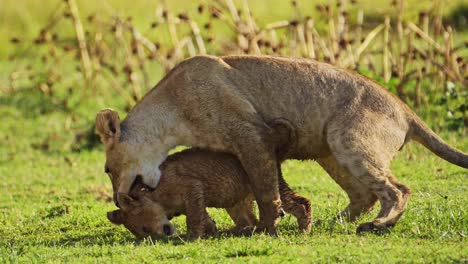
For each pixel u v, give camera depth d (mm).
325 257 10039
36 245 12008
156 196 11875
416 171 15633
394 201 11547
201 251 10688
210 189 11906
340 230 11727
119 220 11938
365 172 11641
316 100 12016
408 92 20109
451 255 9883
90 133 20188
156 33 27312
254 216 12414
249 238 11336
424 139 12312
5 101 22984
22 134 20844
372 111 11914
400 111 12141
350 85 12070
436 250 10141
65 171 18000
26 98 23016
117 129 12133
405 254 10031
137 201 11820
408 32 20719
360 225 11398
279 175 12141
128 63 21500
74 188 16453
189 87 12031
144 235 11836
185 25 26062
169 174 11859
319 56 20312
